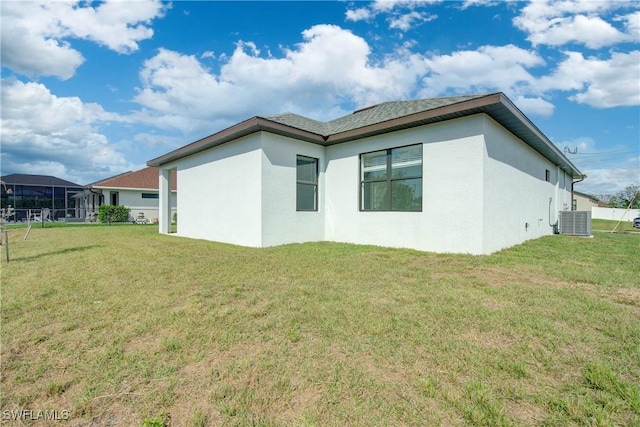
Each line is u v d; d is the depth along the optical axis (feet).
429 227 22.49
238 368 6.61
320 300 11.00
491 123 21.11
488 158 20.58
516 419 4.96
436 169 22.09
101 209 69.00
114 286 13.10
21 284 13.47
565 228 36.47
